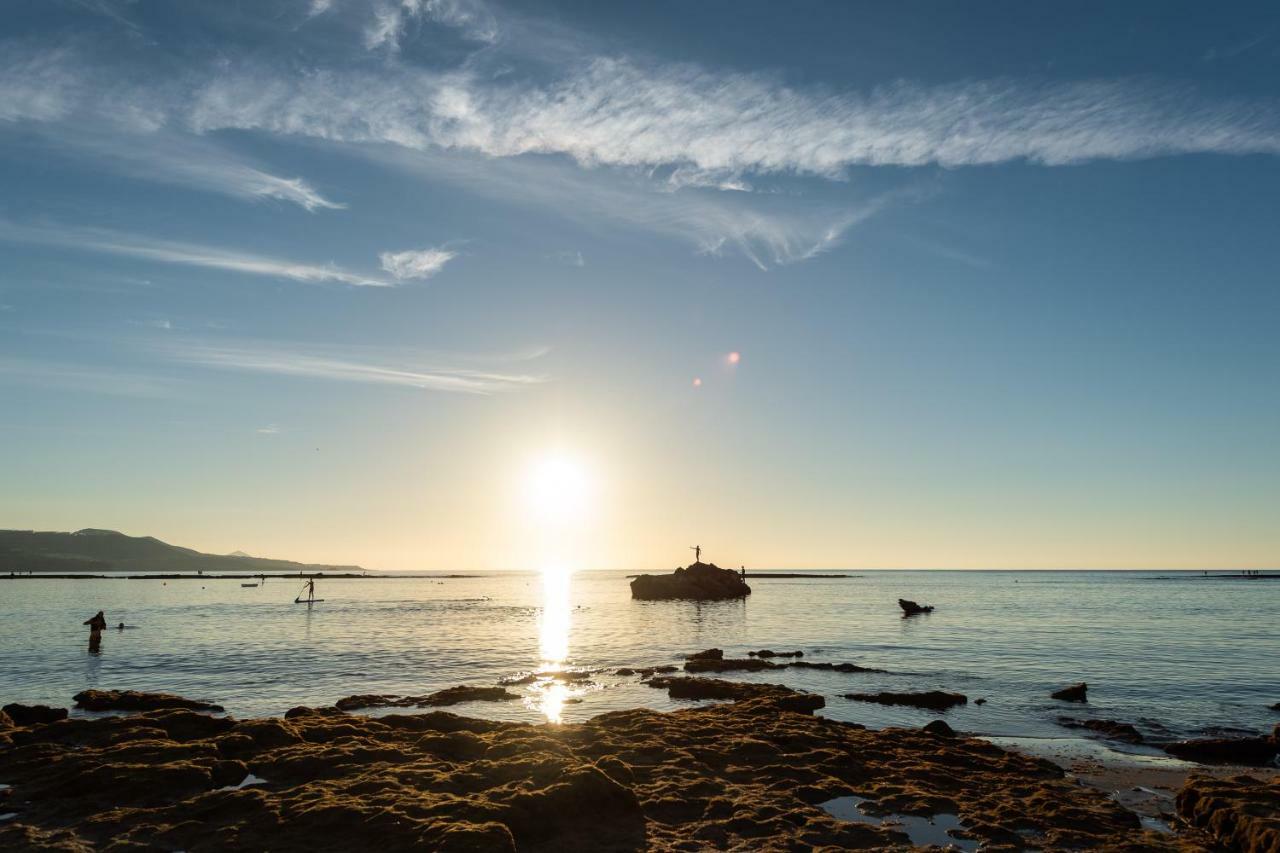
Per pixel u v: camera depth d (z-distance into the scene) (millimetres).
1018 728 29719
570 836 15742
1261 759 24656
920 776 20859
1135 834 16734
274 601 120812
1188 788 18859
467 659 49781
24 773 18938
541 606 114688
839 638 64875
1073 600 129625
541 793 16828
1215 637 64188
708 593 137125
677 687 36406
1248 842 15461
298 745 21750
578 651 55062
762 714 28719
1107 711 33125
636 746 22703
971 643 60281
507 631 70500
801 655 52625
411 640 61531
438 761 20203
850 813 17859
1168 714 32531
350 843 14648
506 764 19188
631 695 36406
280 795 17234
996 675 43281
